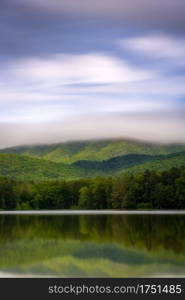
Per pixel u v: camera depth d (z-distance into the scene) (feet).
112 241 258.78
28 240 266.57
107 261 199.41
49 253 219.82
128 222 377.71
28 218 466.29
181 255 211.61
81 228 335.06
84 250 227.61
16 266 189.98
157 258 204.85
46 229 330.34
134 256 210.18
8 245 246.47
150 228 323.78
